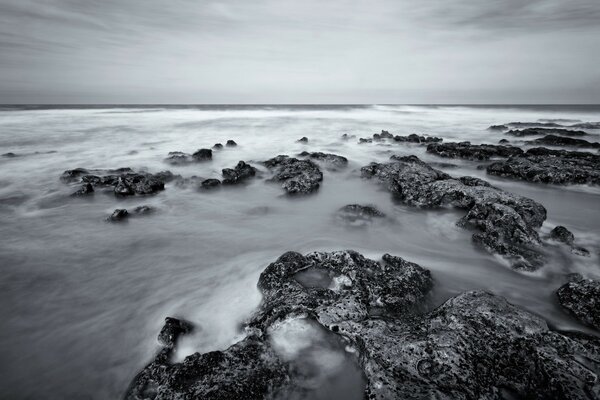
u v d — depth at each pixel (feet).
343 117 171.32
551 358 14.33
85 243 30.83
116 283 24.36
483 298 17.92
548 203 41.09
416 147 81.41
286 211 39.17
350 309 18.25
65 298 22.68
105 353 18.02
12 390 15.97
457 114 205.26
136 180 46.80
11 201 41.65
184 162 63.16
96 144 82.48
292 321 18.04
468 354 14.79
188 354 17.40
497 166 53.83
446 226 33.71
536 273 24.41
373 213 35.47
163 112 199.82
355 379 15.44
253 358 15.80
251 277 24.79
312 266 23.59
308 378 15.37
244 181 50.75
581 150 73.61
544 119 167.12
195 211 39.09
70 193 44.42
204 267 26.58
